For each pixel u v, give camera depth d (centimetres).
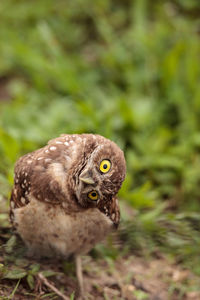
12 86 841
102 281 485
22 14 961
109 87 842
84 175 374
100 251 510
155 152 705
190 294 502
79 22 977
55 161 393
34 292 425
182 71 839
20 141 645
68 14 979
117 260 516
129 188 655
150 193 650
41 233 409
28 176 394
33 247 436
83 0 991
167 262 529
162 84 820
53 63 855
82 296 447
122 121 726
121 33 958
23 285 430
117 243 526
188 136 745
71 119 717
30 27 945
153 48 890
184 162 703
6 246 448
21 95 803
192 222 554
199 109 779
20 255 446
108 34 926
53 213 393
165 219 550
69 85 805
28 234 417
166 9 992
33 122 717
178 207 652
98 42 946
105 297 466
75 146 393
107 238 522
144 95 824
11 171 529
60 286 451
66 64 848
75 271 469
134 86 830
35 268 432
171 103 791
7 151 575
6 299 403
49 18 962
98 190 381
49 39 884
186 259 531
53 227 400
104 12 988
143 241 532
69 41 939
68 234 407
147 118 747
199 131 758
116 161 382
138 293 488
